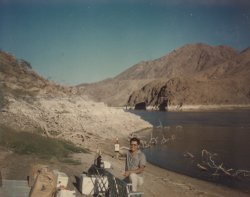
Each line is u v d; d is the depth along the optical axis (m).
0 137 15.23
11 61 40.66
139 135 48.53
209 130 62.31
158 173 20.78
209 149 36.25
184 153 32.62
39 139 17.05
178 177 20.27
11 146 14.80
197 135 52.66
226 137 50.00
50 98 42.41
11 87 36.28
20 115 28.23
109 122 48.41
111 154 24.22
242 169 24.72
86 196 9.02
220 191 17.27
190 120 96.75
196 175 21.89
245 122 87.00
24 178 9.57
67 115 39.44
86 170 12.87
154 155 31.05
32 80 41.91
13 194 7.95
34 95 39.22
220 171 23.66
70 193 7.95
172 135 50.16
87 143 29.06
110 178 7.18
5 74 37.56
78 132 32.00
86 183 9.11
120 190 6.68
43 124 28.45
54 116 36.25
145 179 15.59
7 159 12.53
